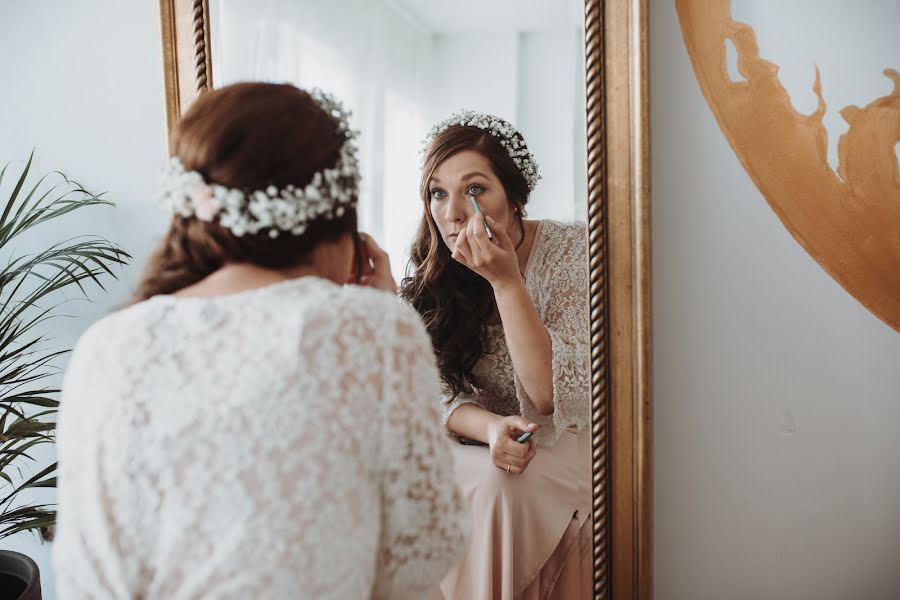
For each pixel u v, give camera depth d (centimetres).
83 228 171
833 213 127
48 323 178
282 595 67
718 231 129
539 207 131
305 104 79
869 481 131
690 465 135
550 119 128
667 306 132
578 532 135
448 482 81
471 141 132
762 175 127
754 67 126
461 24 131
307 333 72
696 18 126
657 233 131
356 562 72
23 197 174
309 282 78
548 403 134
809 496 132
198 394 70
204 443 68
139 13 160
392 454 75
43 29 167
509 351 135
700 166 129
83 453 72
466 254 135
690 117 128
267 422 69
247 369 70
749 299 130
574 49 126
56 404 157
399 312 80
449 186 134
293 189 75
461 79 132
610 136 124
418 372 79
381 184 139
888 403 129
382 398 75
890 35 122
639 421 128
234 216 74
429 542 79
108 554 69
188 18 150
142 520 69
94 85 165
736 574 136
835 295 128
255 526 67
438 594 134
